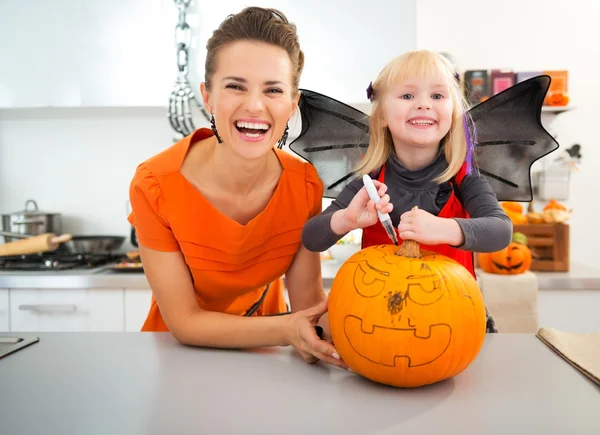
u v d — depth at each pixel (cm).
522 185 105
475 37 224
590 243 225
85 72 203
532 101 102
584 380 63
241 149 80
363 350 61
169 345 80
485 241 74
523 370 67
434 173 94
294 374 67
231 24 79
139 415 54
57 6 202
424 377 61
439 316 60
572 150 222
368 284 64
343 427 51
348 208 80
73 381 64
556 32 221
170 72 202
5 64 204
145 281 185
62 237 210
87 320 188
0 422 52
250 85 77
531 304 179
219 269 92
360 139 111
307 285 101
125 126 234
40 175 236
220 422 52
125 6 202
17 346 77
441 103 89
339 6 199
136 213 89
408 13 198
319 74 201
